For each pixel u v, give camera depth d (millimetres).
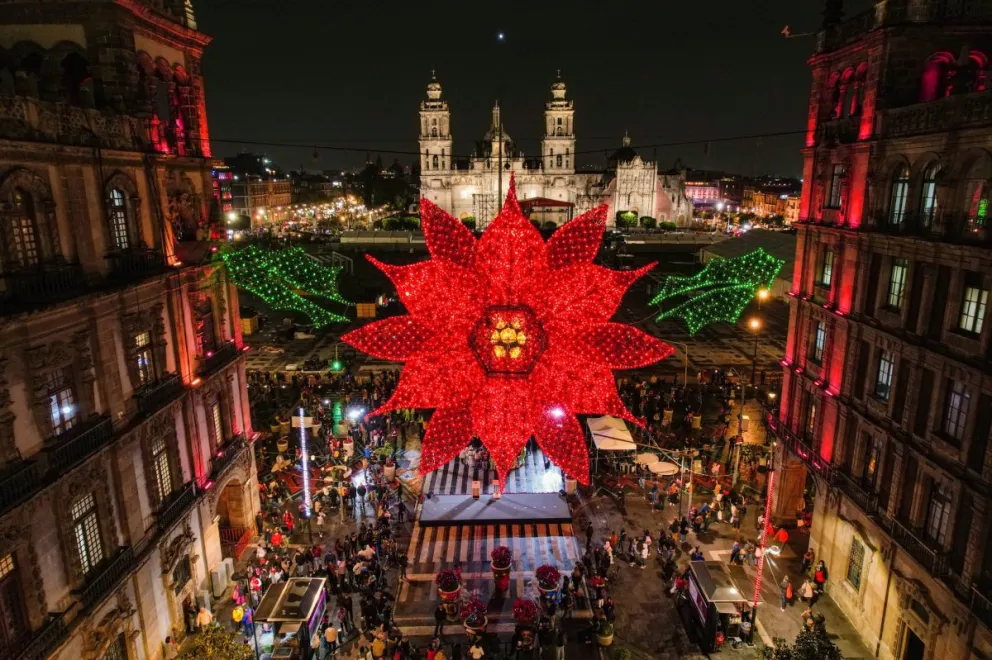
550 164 167875
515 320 12180
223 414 27891
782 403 30250
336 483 33875
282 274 36312
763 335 65312
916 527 20422
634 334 11984
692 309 46906
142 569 20688
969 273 18578
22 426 16188
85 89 19516
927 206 20266
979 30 21625
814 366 27438
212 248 24953
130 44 20750
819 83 26875
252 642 23328
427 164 168000
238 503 29156
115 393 19641
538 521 30609
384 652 22234
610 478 35375
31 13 19672
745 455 36844
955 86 20938
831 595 25672
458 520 30594
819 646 19188
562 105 165750
